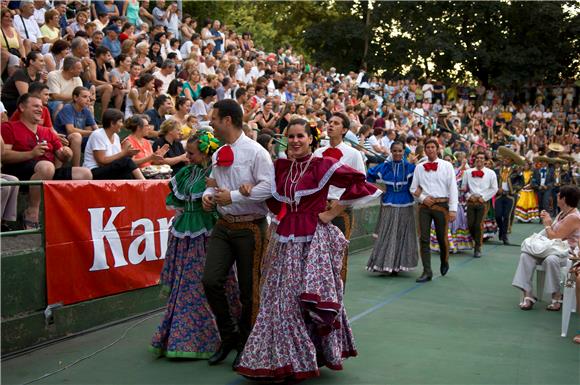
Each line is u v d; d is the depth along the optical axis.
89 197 5.20
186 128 8.48
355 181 4.05
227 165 4.36
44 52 9.26
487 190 10.12
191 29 15.38
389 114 16.56
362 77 22.81
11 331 4.57
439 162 8.02
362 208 10.44
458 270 8.86
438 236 8.14
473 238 10.20
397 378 4.30
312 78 19.41
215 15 27.52
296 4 35.47
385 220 8.26
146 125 7.30
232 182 4.38
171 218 6.11
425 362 4.67
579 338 5.27
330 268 3.98
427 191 8.00
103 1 12.33
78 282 5.11
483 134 24.22
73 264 5.06
